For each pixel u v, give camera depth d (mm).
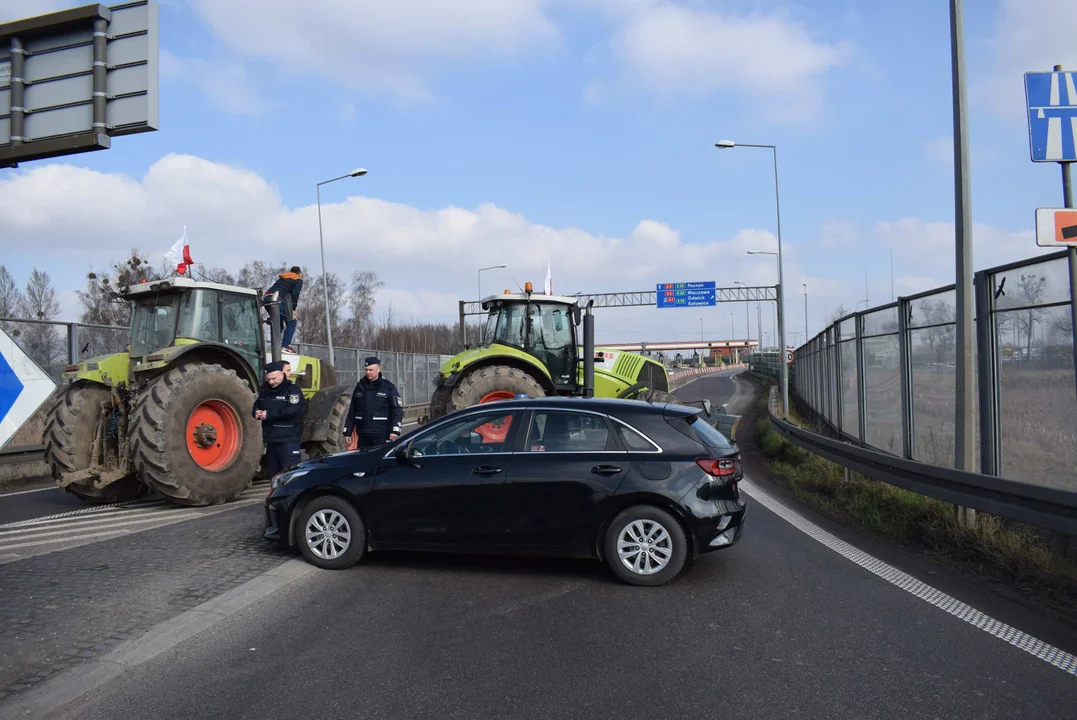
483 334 14273
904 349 10273
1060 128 6930
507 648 4578
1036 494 5867
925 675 4141
